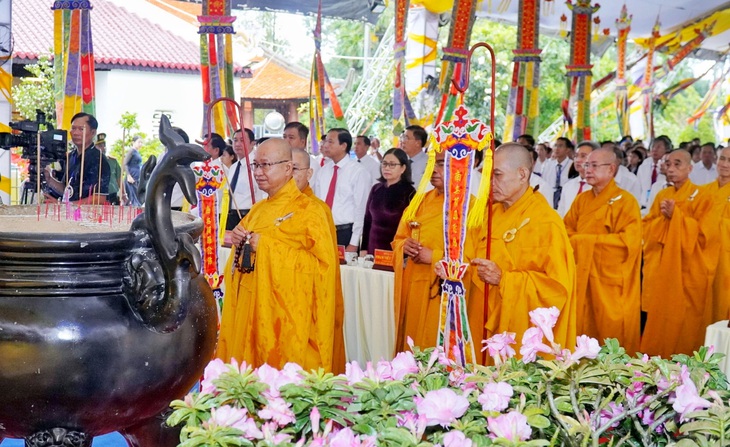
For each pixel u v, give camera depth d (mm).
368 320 4086
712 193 5414
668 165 5574
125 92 12969
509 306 3033
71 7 6574
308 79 15383
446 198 2938
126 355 1645
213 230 3760
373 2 9789
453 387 1475
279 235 3545
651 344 5465
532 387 1475
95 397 1640
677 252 5324
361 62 19125
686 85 14617
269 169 3559
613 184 4699
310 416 1245
